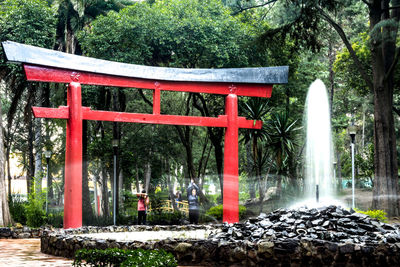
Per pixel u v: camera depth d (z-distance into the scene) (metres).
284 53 30.86
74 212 16.22
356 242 8.66
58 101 27.67
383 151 22.02
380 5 22.86
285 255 8.49
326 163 26.95
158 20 25.19
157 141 31.47
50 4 30.03
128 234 12.98
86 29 29.47
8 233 16.12
